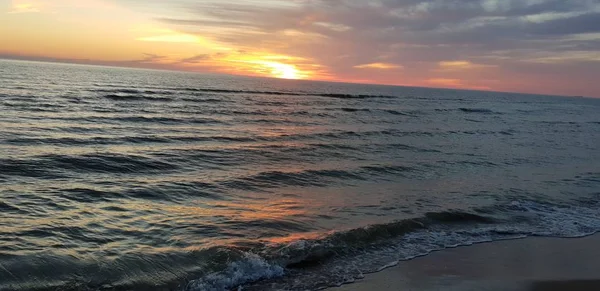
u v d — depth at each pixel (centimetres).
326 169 1365
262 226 805
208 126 2297
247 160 1466
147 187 1047
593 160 2000
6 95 3062
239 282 589
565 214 1020
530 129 3519
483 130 3130
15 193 916
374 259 696
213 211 888
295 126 2580
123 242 691
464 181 1331
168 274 593
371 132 2459
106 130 1914
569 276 660
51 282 545
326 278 617
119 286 553
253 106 3797
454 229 867
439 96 10488
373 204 1000
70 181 1063
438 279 629
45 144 1499
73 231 722
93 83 5481
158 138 1792
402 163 1564
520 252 757
